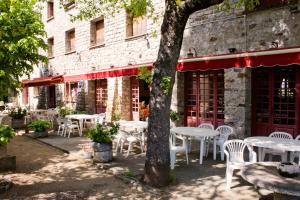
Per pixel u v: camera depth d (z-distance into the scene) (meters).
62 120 12.60
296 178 4.40
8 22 6.47
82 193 5.82
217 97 10.09
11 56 6.51
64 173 7.15
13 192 5.86
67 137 11.98
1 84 6.69
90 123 13.57
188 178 6.49
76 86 17.47
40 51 21.33
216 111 10.12
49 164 7.98
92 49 15.75
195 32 10.50
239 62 7.43
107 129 8.26
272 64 6.80
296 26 7.96
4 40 6.50
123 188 6.08
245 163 5.88
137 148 9.55
